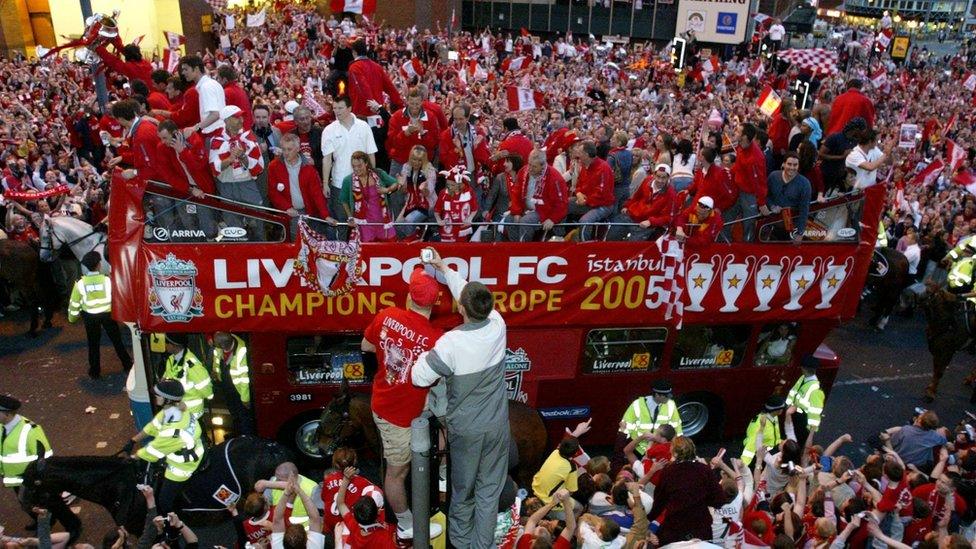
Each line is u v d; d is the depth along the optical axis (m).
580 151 10.38
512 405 10.17
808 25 63.16
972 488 9.01
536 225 9.86
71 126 19.52
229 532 9.69
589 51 42.00
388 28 46.44
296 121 10.94
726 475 8.53
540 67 33.84
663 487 7.60
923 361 15.75
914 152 24.84
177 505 8.83
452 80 28.09
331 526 7.75
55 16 33.59
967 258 14.98
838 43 57.44
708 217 10.04
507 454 4.66
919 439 10.00
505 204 10.80
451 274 5.08
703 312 10.50
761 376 11.63
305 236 9.21
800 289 10.71
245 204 9.12
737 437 12.30
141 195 8.90
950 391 14.62
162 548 7.23
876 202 10.60
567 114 24.52
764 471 9.27
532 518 7.36
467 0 58.12
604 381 11.05
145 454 8.55
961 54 64.44
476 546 4.65
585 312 10.16
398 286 9.59
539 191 9.81
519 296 9.94
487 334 4.40
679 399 11.64
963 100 39.47
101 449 11.34
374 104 12.08
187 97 9.38
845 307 11.06
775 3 58.19
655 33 55.47
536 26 57.59
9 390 12.68
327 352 10.32
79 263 14.75
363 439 10.42
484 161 11.77
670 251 10.05
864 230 10.72
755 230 10.45
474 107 20.14
